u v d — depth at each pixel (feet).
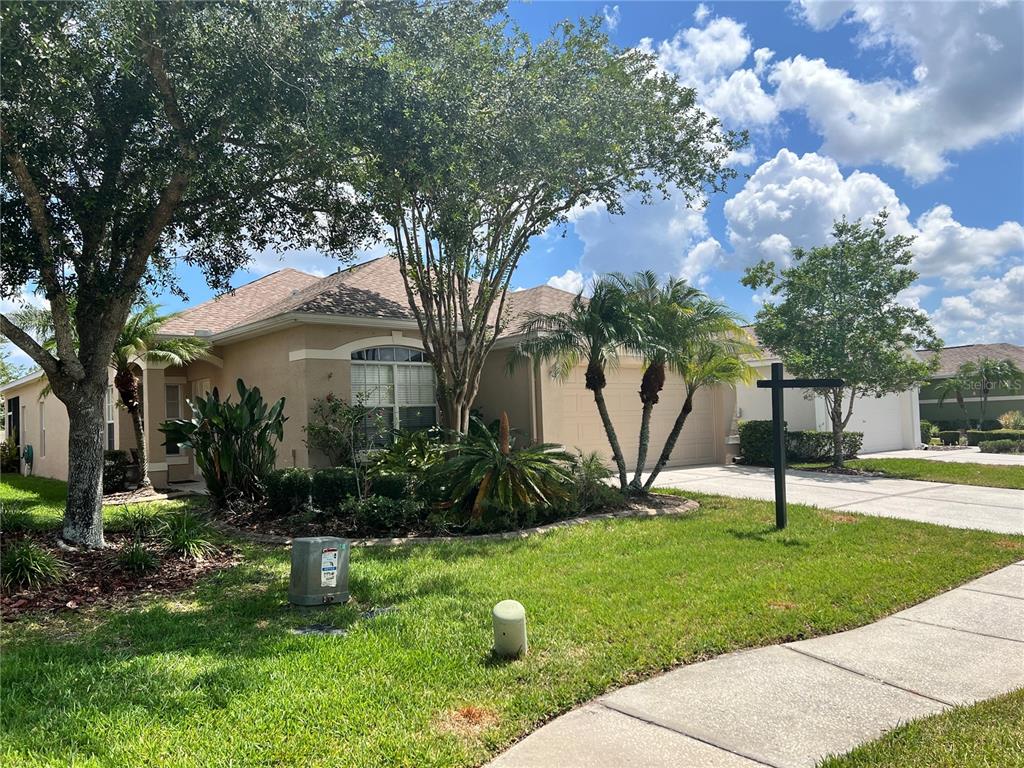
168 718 12.67
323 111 24.64
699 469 57.67
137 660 15.52
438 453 35.14
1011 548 26.99
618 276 38.55
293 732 12.13
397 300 49.29
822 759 11.42
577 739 12.15
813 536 29.12
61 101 23.17
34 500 46.75
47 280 26.02
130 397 48.03
